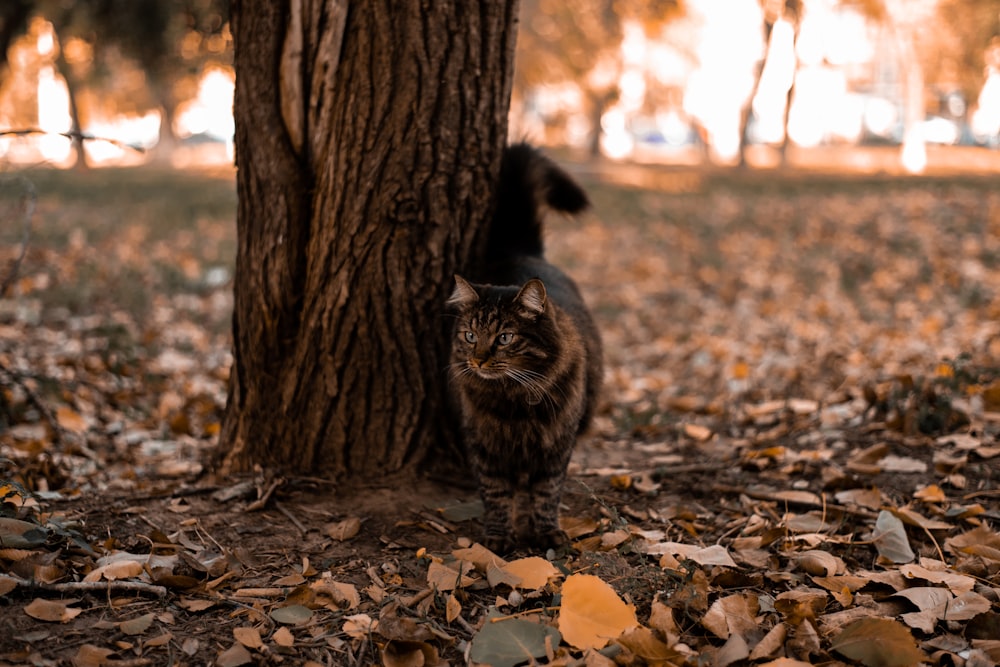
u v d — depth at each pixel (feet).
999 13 88.89
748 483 13.94
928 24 102.27
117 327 22.27
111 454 15.57
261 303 13.15
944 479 13.47
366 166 12.38
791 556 10.90
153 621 9.16
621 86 113.50
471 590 10.16
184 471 14.19
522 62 93.35
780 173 94.27
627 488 13.76
